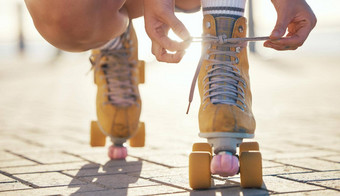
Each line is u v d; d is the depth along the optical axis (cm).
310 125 468
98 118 298
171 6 212
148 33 215
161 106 684
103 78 294
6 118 566
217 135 212
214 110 217
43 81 1216
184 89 968
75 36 219
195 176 215
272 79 1124
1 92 953
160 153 325
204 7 232
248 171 213
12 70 1562
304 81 1056
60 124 509
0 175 261
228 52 226
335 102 679
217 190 217
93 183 239
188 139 394
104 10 214
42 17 213
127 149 327
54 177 254
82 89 1001
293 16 212
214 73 225
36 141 392
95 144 320
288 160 291
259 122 498
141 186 230
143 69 310
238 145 221
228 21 225
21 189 228
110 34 227
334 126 458
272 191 213
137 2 233
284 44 212
